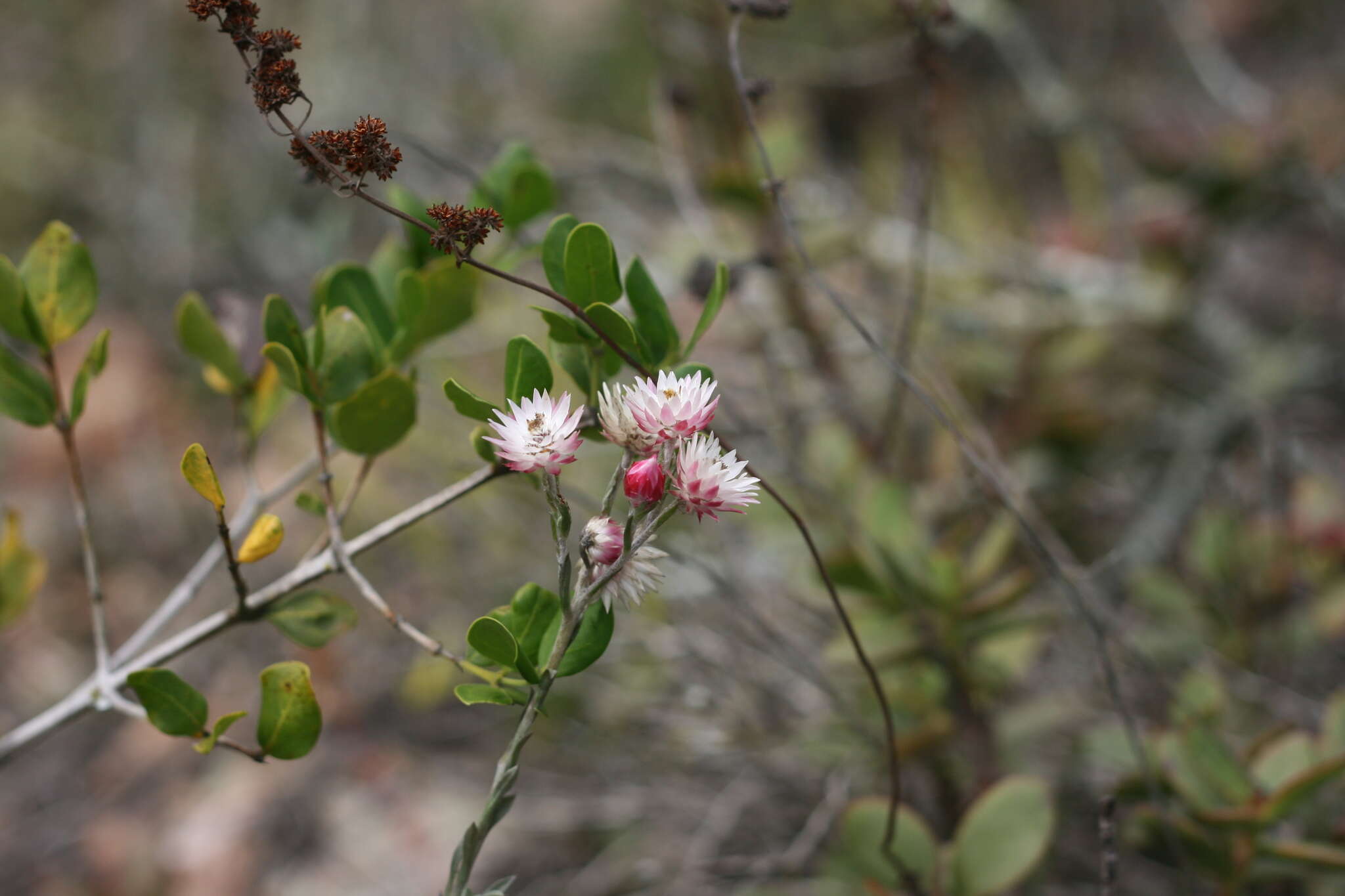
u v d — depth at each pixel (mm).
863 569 1258
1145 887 1275
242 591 1084
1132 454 1861
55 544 2289
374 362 1112
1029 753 1420
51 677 2020
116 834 1742
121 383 2539
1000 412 1839
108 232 2883
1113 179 2125
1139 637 1441
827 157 2393
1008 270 1902
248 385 1162
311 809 1713
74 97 3166
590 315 1053
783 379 1624
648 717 1495
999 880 1162
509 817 1588
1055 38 2844
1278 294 2287
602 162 2057
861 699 1297
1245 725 1365
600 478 1716
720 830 1372
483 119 2539
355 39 2879
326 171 1024
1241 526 1527
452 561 1841
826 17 2654
